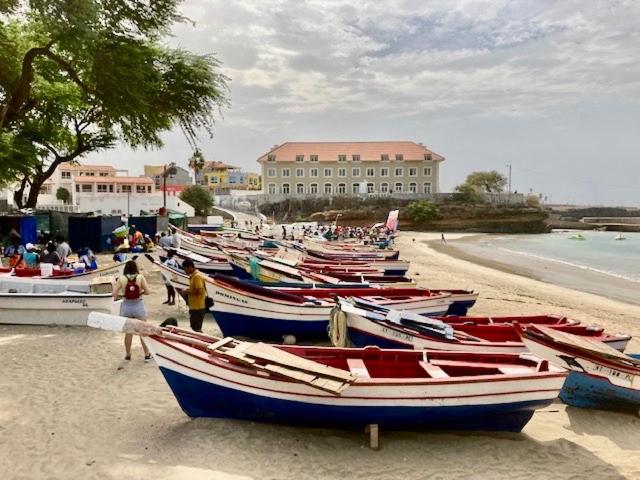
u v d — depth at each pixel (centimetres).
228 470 625
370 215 9062
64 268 1702
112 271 1564
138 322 707
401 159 9812
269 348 778
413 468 666
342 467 659
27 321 1275
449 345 1009
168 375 722
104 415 775
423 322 1068
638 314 2091
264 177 9750
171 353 719
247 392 715
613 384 895
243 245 2950
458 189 10725
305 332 1220
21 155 2864
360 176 9819
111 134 3438
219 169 12612
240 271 1897
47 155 3388
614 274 3550
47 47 2148
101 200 5975
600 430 839
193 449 668
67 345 1121
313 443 715
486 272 3447
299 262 2350
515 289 2645
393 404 700
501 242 6906
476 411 734
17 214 2950
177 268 1602
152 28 2233
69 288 1361
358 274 2084
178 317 1431
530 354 872
